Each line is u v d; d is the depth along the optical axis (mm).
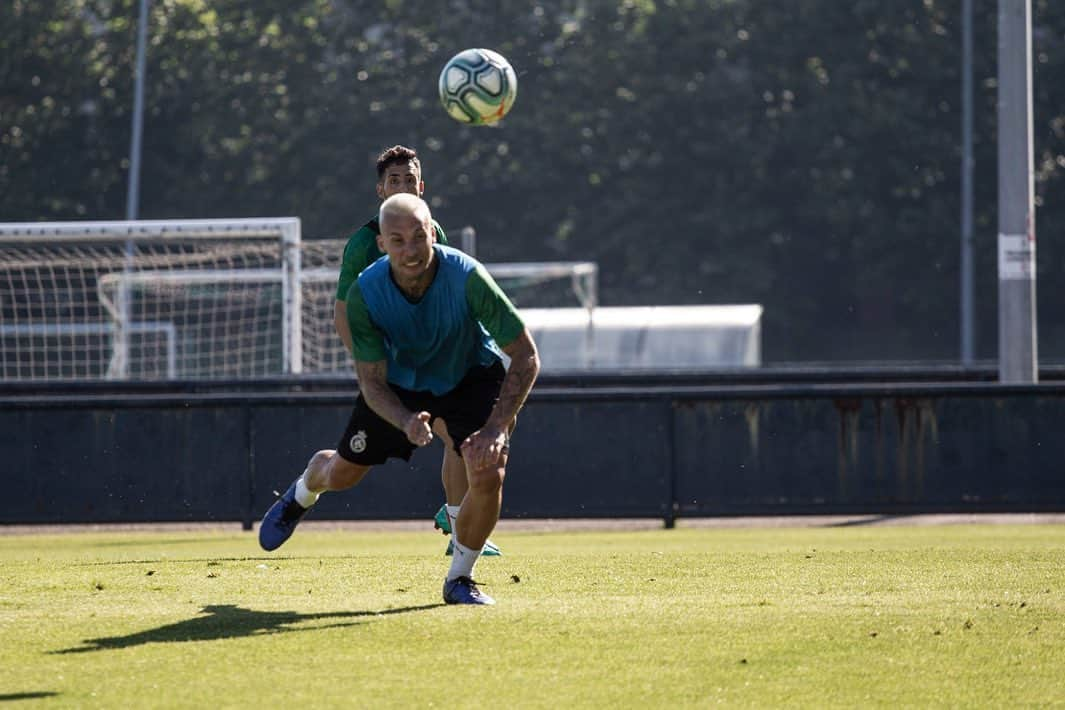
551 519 48656
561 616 20547
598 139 170000
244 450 48750
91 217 171750
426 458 48312
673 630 19469
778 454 48719
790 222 170000
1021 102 56844
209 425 48781
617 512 48625
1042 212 167250
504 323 20812
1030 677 16844
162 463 48750
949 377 70875
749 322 125438
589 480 48625
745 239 168250
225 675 17016
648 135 168750
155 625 20141
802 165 168000
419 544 41000
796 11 167250
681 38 169375
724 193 167375
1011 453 48344
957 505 48469
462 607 21484
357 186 167875
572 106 169250
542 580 25000
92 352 109625
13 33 170250
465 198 171500
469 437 20750
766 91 169500
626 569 26734
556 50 172125
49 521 48562
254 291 103312
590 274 130500
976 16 165500
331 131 170000
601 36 170000
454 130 170250
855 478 48625
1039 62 166625
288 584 24609
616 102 169500
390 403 20781
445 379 21797
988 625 19781
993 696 16000
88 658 17953
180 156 171250
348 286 27203
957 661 17625
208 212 169625
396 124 169125
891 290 172250
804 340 173625
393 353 21688
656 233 167500
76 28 172250
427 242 20062
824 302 175250
